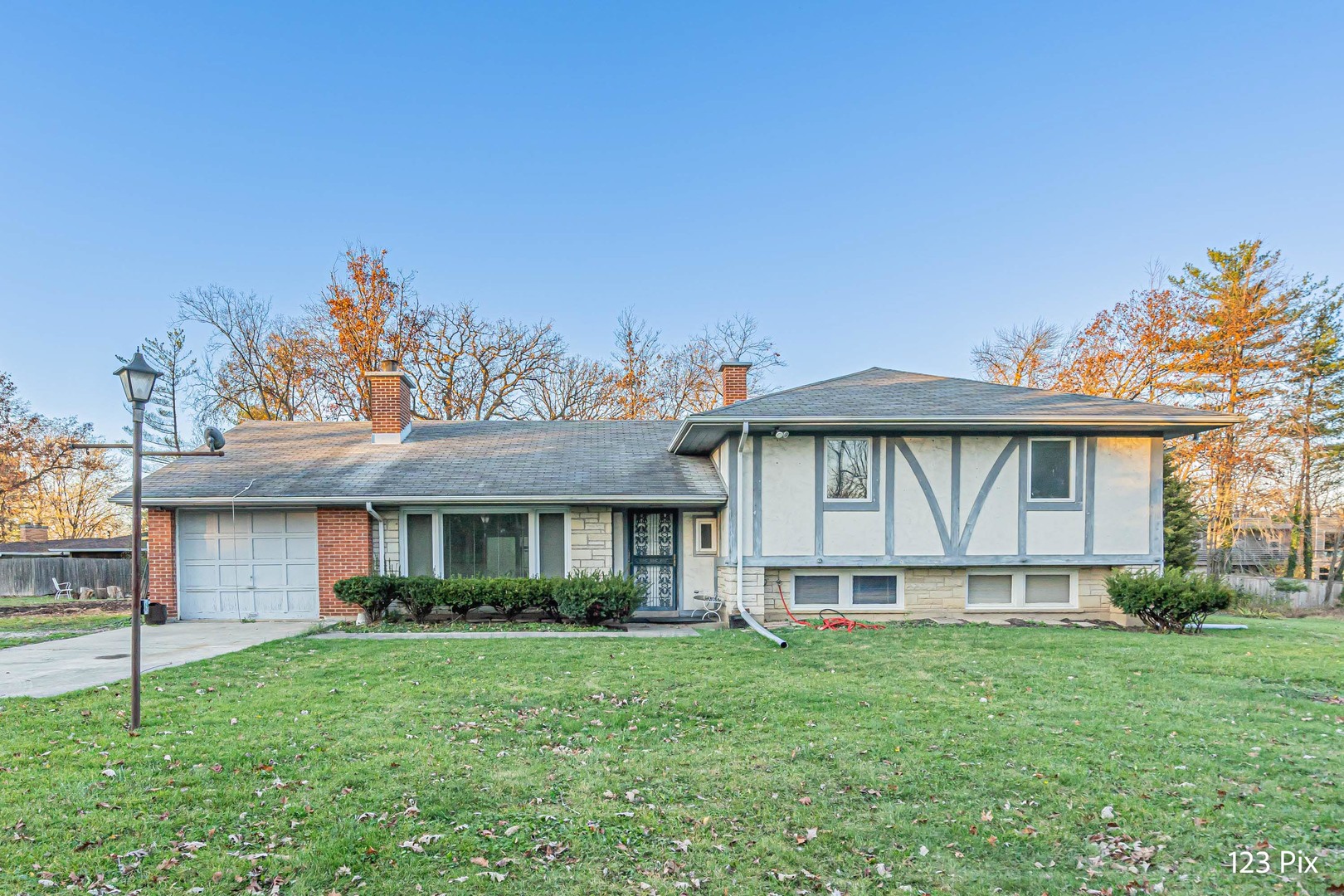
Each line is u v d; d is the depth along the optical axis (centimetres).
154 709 638
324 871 360
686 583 1444
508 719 622
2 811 418
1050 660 864
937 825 421
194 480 1395
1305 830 408
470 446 1617
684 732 592
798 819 430
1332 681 758
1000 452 1278
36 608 1827
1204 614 1151
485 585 1249
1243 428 2486
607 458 1537
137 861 364
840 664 850
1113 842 399
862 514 1273
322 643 1015
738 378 1673
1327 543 2775
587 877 362
